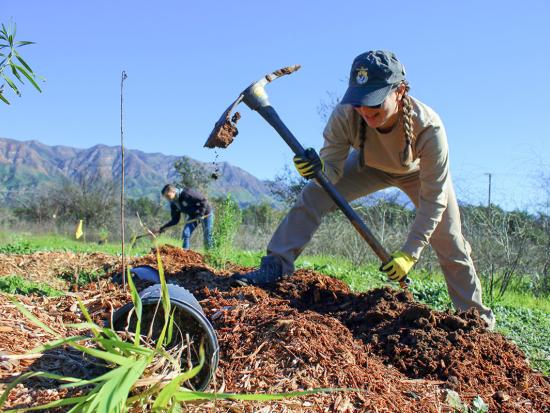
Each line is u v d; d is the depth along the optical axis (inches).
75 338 91.0
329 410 110.0
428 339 146.6
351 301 176.4
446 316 156.6
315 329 134.1
